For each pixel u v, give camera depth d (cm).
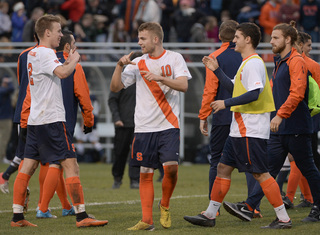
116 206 2720
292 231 2016
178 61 2091
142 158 2073
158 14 5684
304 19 5591
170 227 2120
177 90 2034
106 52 5219
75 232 1997
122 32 5688
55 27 2131
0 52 5200
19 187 2139
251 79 2002
